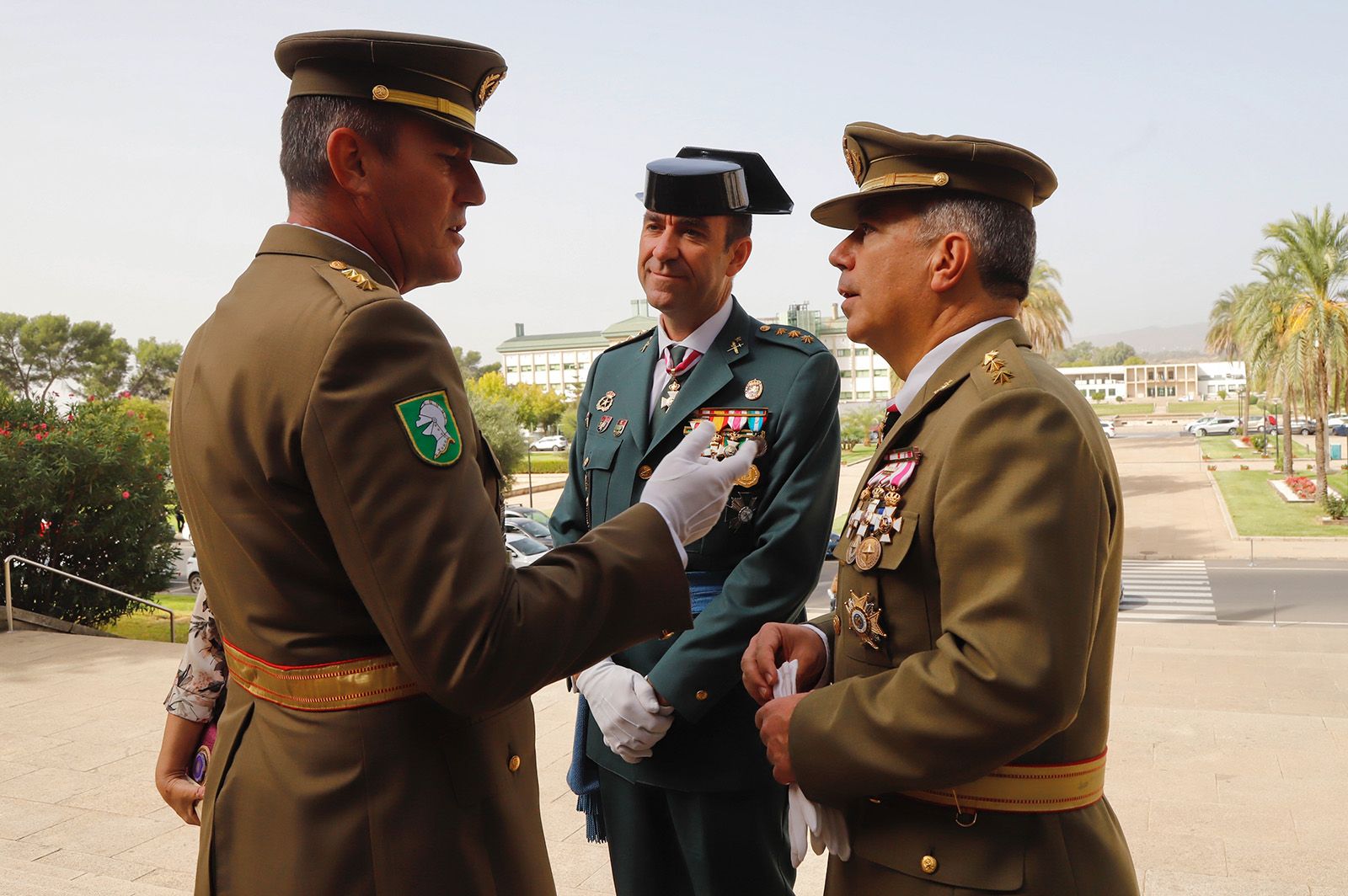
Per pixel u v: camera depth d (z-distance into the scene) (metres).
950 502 1.44
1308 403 33.47
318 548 1.31
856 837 1.61
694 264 2.44
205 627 1.86
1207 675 9.68
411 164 1.43
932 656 1.45
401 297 1.32
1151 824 4.30
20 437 10.82
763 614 2.23
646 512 1.46
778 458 2.38
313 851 1.33
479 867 1.42
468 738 1.43
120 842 4.06
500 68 1.52
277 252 1.42
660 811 2.41
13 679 7.07
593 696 2.27
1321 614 18.30
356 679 1.34
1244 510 34.38
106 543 11.43
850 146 1.73
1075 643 1.35
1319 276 31.91
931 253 1.65
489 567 1.24
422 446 1.24
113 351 74.81
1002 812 1.49
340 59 1.39
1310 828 4.23
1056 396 1.44
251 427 1.28
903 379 1.76
